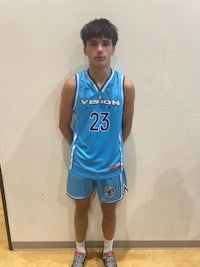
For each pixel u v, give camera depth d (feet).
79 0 3.83
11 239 5.49
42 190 5.08
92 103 3.97
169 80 4.29
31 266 5.23
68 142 4.58
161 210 5.29
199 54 4.14
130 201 5.21
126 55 4.14
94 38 3.60
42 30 3.98
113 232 5.07
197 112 4.51
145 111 4.49
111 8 3.87
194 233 5.51
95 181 4.53
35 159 4.83
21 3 3.83
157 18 3.92
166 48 4.10
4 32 3.97
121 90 3.99
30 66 4.19
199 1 3.84
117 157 4.28
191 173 4.96
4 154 4.77
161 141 4.71
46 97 4.40
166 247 5.67
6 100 4.40
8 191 5.07
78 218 4.96
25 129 4.61
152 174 4.97
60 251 5.58
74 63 4.18
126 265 5.25
